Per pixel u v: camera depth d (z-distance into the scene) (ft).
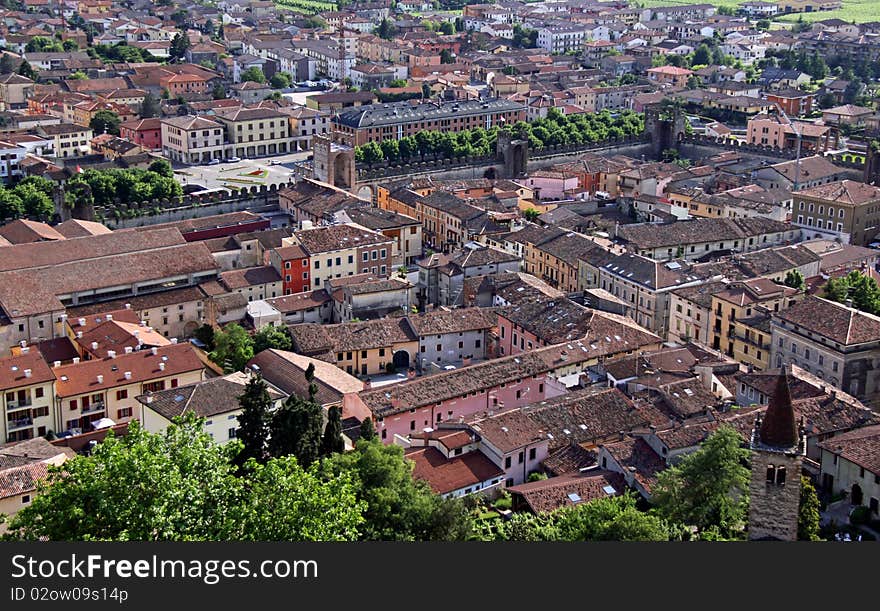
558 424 622.13
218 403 636.48
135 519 371.76
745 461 498.28
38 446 592.19
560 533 446.60
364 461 485.56
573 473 588.09
